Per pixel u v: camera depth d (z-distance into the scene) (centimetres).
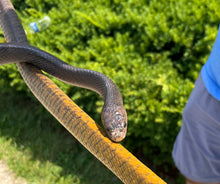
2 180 403
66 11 454
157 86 368
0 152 434
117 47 416
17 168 414
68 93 386
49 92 153
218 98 242
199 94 257
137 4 424
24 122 471
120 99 189
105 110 183
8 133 460
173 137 374
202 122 260
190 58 379
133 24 405
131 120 375
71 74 207
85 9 448
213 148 267
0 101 510
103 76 199
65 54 411
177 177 412
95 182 379
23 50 198
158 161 403
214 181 283
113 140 126
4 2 227
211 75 246
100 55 405
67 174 405
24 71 178
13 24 217
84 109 386
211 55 245
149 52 407
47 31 442
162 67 383
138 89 374
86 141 131
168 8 407
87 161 412
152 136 382
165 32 383
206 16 382
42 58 204
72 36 438
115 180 263
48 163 419
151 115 364
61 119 143
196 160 281
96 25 420
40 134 454
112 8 450
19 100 506
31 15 479
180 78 381
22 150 438
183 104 352
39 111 459
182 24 380
